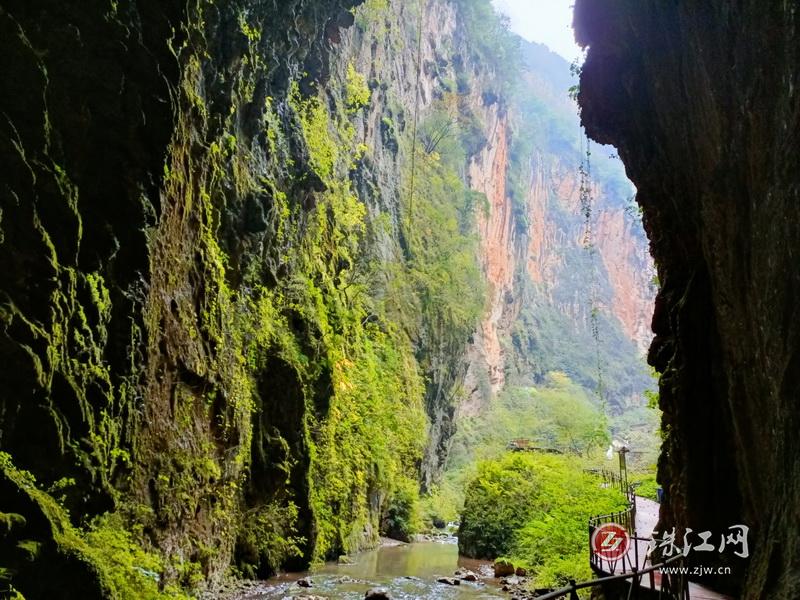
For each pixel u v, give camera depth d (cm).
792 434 680
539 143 12088
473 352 6581
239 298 1814
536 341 8969
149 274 1212
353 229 3491
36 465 934
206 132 1581
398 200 4362
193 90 1484
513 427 6134
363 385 2900
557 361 9544
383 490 2961
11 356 913
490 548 2500
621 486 2494
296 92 2478
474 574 2020
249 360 1831
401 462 3391
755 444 862
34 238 973
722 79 881
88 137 1125
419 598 1603
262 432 1845
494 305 7506
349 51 3641
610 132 1505
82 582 861
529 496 2547
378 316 3569
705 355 1138
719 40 880
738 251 875
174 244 1398
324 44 2592
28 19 1071
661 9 1074
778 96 714
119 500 1127
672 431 1274
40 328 960
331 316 2647
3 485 842
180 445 1372
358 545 2512
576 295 11150
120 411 1138
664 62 1129
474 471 4359
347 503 2442
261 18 1917
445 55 6150
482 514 2570
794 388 676
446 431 4678
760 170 768
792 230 676
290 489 1925
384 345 3472
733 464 1055
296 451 1942
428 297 4303
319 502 2123
